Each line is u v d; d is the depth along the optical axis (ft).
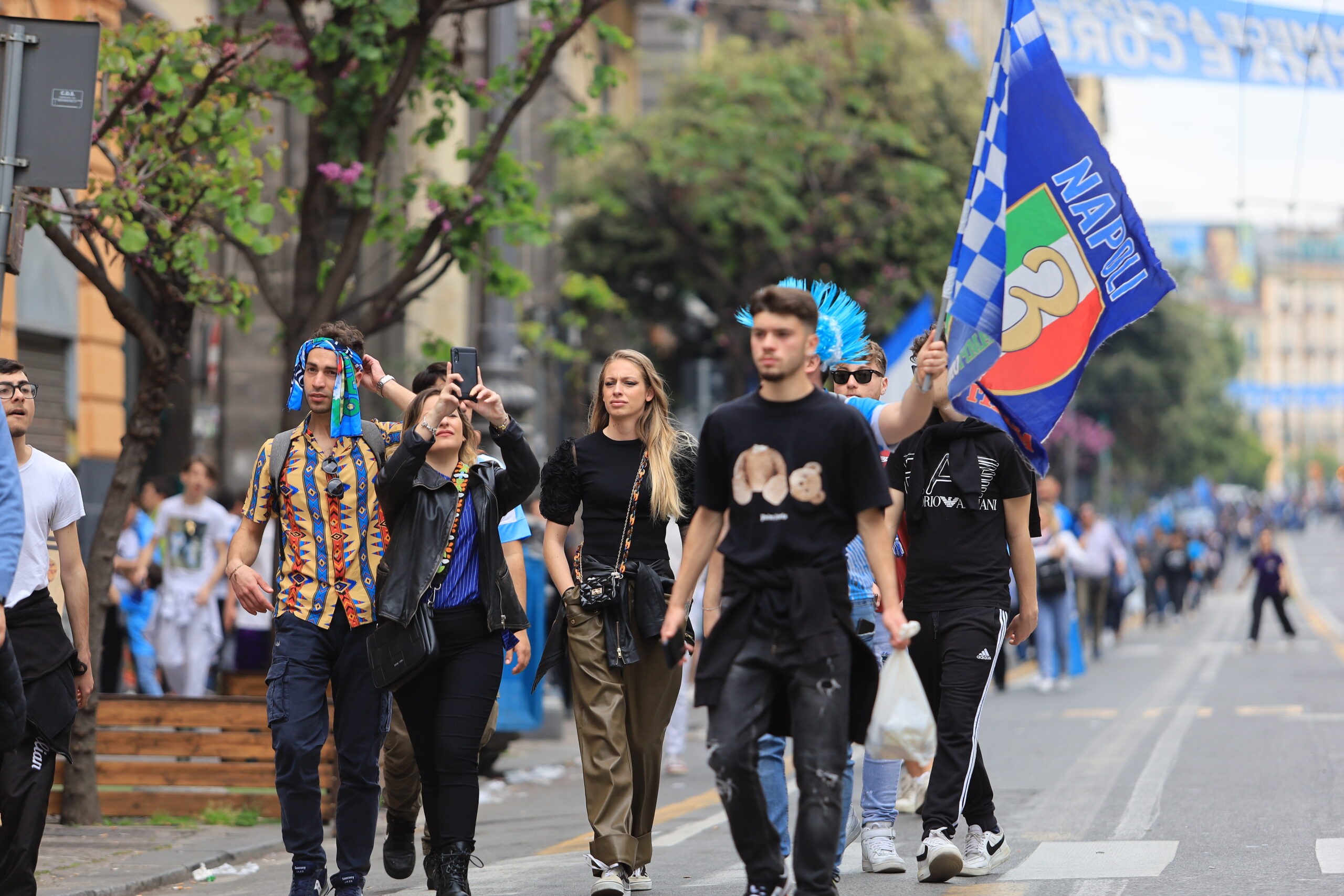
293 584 65.87
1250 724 140.15
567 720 174.50
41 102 70.90
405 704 67.05
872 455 55.21
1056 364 75.97
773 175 272.51
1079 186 76.13
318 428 67.41
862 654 55.93
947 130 288.71
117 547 101.65
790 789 107.34
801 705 54.70
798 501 55.16
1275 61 111.14
